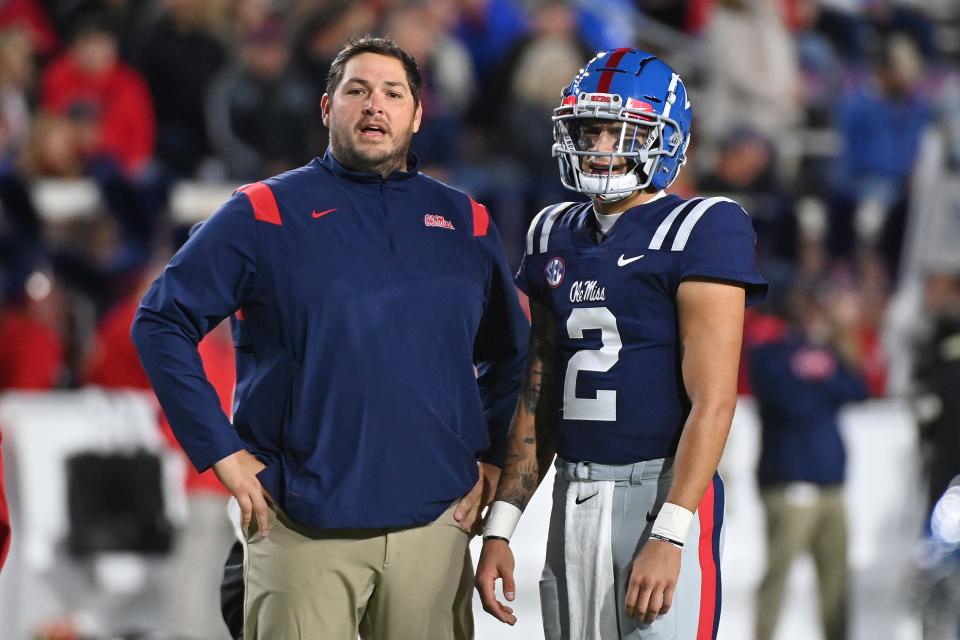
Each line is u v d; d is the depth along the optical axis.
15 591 20.77
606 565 10.59
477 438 11.54
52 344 24.08
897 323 27.25
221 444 10.80
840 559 22.91
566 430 10.87
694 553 10.48
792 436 22.66
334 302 10.95
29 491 21.25
